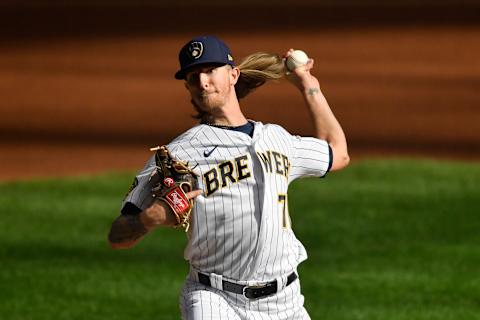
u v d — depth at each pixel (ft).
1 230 141.59
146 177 64.49
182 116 246.47
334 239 135.74
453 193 159.02
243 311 66.13
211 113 66.64
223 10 465.88
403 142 214.48
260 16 444.14
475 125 232.73
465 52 343.67
